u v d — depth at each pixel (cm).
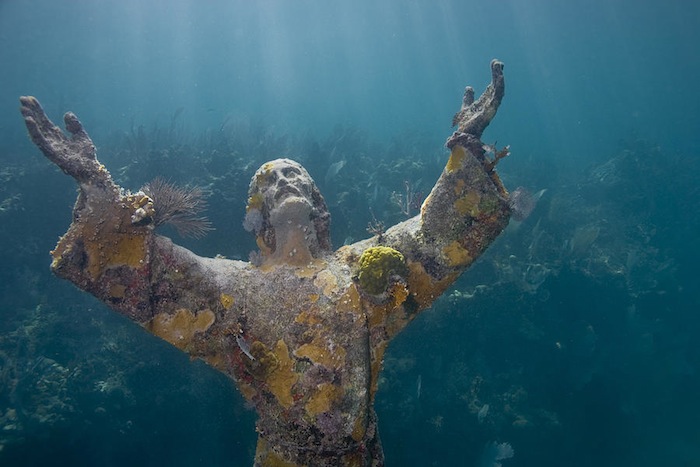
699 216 1964
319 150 1563
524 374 1173
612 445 1214
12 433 775
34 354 942
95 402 881
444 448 997
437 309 1069
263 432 324
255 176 392
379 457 340
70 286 1088
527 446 1067
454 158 356
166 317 324
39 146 282
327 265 357
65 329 1013
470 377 1096
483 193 348
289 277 339
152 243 317
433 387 1034
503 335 1155
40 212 1188
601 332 1311
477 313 1123
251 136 1986
